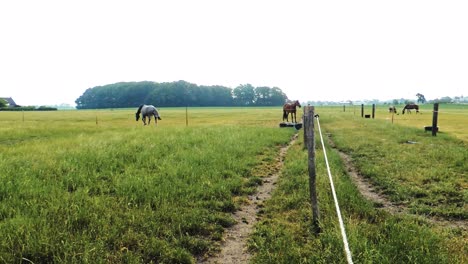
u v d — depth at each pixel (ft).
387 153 41.24
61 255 14.97
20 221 17.30
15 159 32.35
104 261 14.56
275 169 35.63
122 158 34.63
